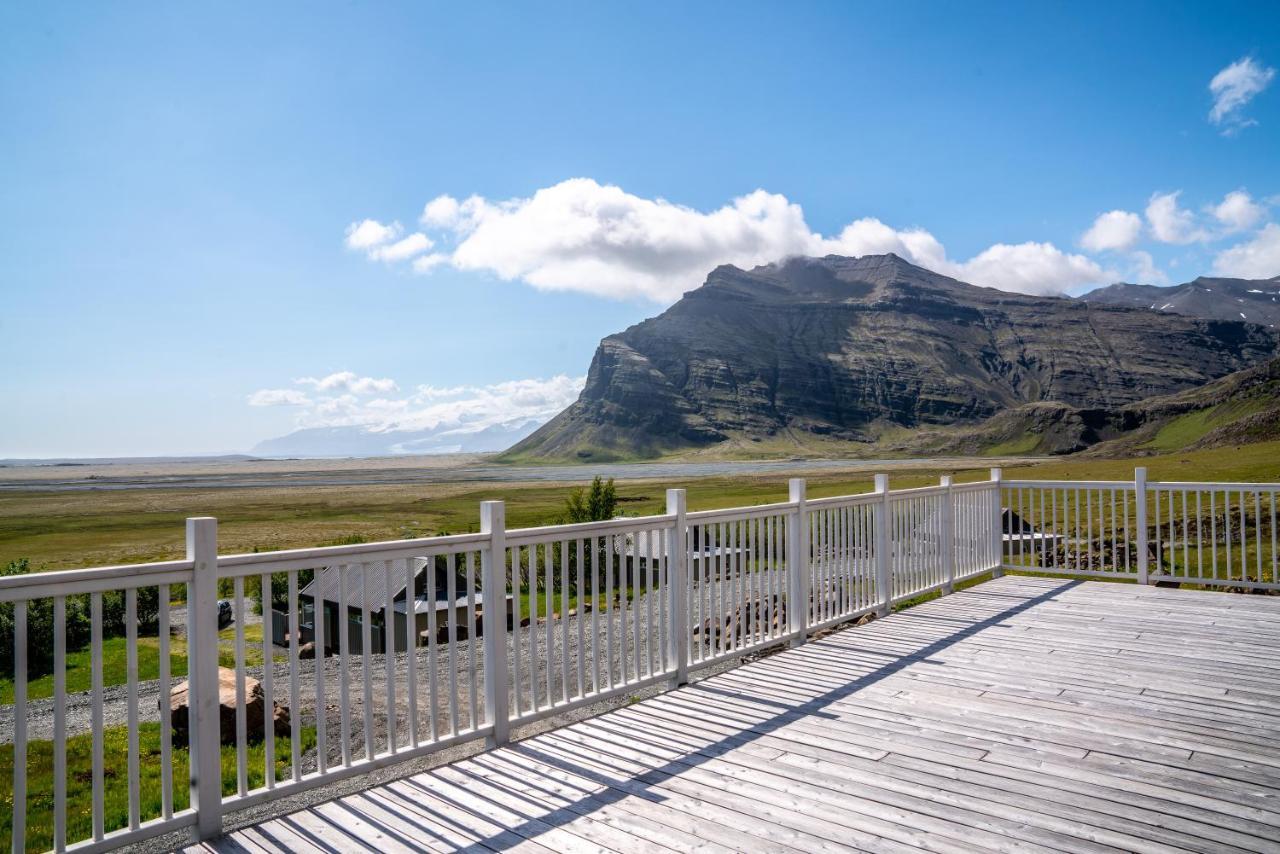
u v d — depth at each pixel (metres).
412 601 3.74
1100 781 3.52
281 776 5.85
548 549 4.39
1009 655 5.79
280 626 20.67
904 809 3.24
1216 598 7.84
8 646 18.25
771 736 4.16
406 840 3.03
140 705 10.90
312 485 184.88
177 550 70.88
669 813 3.23
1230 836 2.98
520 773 3.70
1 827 5.14
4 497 157.75
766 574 6.07
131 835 2.85
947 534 8.41
